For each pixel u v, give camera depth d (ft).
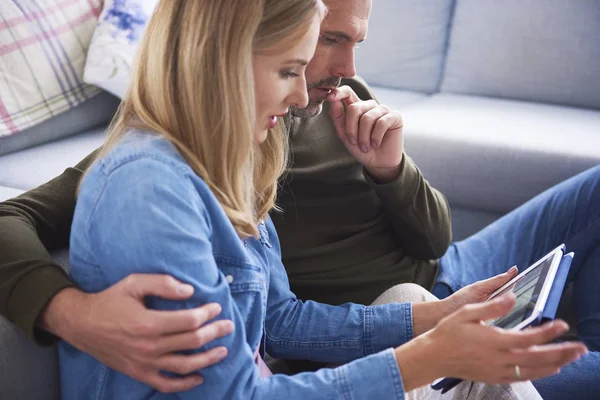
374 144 4.37
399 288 4.16
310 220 4.57
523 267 5.25
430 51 8.55
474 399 3.43
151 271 2.52
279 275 3.77
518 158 6.59
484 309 2.64
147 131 2.81
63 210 3.49
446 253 5.36
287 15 2.76
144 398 2.77
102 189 2.64
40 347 3.05
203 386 2.66
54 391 3.16
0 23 6.33
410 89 8.67
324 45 4.00
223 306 2.67
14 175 5.78
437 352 2.67
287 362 4.31
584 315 5.11
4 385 2.91
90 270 2.77
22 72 6.34
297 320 3.69
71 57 6.69
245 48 2.71
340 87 4.49
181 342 2.51
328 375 2.76
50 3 6.66
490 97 8.27
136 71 2.89
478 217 6.96
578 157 6.44
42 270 2.89
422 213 4.65
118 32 6.68
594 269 5.11
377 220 4.83
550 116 7.50
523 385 3.48
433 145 6.88
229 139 2.81
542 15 7.88
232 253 2.91
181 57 2.76
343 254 4.61
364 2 3.97
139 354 2.53
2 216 3.26
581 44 7.77
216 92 2.75
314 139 4.66
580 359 4.31
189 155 2.77
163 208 2.54
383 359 2.73
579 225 5.16
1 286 2.90
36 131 6.45
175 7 2.79
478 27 8.19
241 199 2.97
